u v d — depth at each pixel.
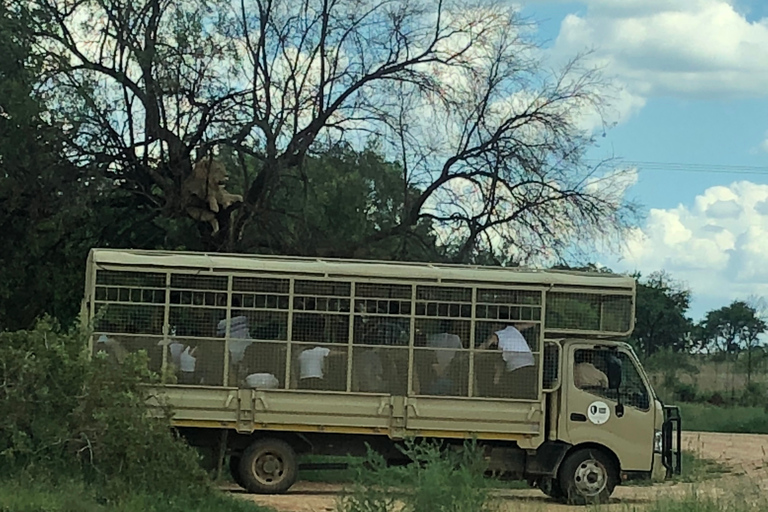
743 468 23.86
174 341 16.75
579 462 17.31
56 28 23.47
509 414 16.98
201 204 24.64
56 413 13.37
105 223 25.73
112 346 16.64
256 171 27.14
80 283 25.09
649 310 68.62
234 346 16.83
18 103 21.06
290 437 17.14
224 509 13.51
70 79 22.88
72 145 23.39
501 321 17.16
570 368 17.38
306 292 16.98
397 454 17.19
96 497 12.70
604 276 17.38
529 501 17.19
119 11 23.39
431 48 25.81
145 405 13.71
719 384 56.53
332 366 16.91
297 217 25.86
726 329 72.50
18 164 22.34
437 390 16.98
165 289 16.78
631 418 17.41
